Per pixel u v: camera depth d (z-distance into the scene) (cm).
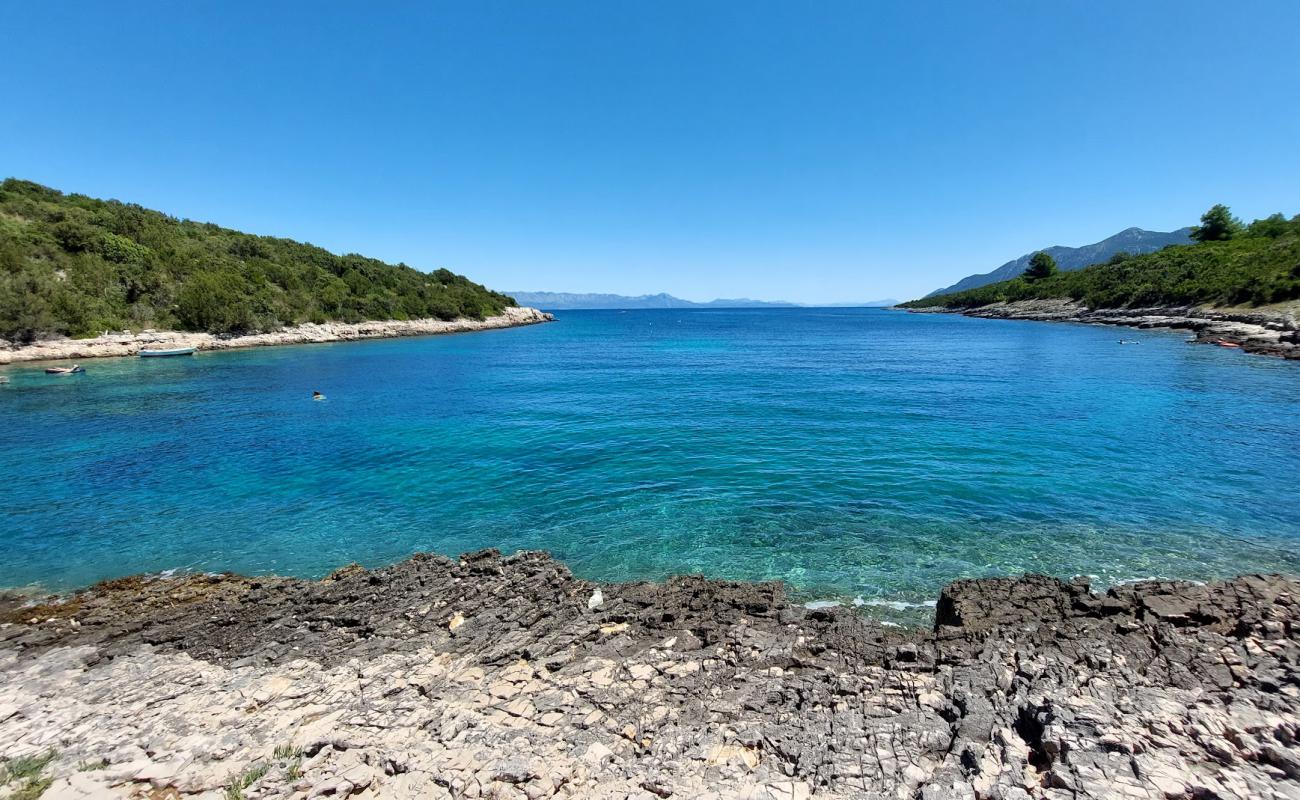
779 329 12369
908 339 8300
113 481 2062
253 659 994
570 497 1880
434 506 1828
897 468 2083
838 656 931
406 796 640
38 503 1858
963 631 985
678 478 2034
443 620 1086
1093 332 8000
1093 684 791
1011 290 13888
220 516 1764
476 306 12081
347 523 1714
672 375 4784
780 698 820
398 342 8475
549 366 5531
